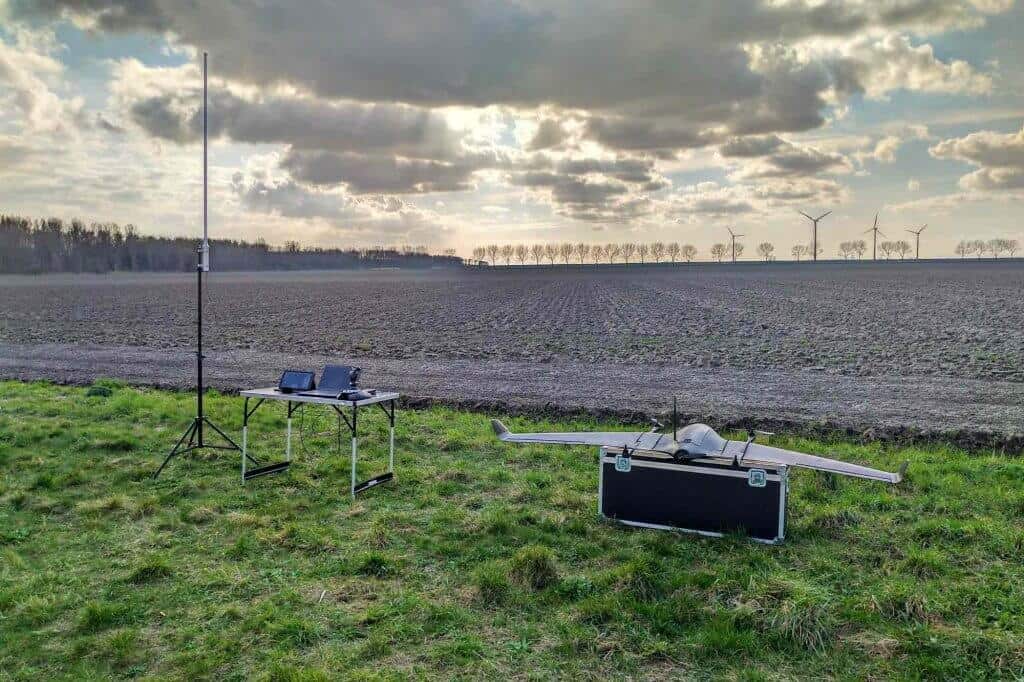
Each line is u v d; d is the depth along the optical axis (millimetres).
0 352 23391
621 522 7191
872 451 10633
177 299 60188
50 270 153000
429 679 4391
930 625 5051
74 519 7297
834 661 4625
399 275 169000
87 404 13711
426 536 6832
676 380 17625
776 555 6363
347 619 5145
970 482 8734
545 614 5285
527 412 13828
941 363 19828
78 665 4531
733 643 4789
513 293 71812
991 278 93875
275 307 49500
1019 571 6004
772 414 13359
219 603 5406
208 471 9062
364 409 13391
